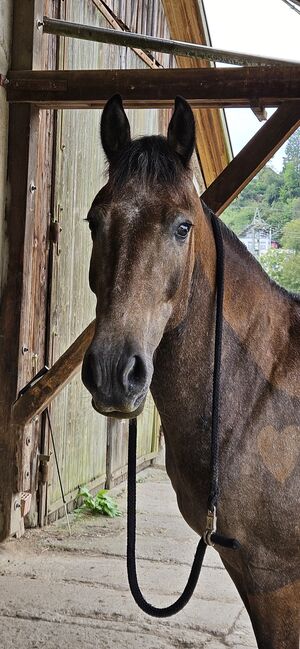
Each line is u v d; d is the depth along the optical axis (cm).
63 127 414
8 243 362
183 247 174
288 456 191
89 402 472
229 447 189
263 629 194
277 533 189
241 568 195
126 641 274
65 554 369
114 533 409
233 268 200
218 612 301
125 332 162
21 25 356
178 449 196
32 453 396
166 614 204
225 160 738
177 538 405
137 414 166
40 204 394
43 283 403
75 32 367
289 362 199
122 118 192
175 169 177
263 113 341
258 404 193
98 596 315
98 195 183
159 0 604
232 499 188
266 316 202
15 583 326
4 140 355
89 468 478
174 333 187
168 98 333
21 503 378
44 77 346
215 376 185
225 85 326
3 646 267
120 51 511
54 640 273
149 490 521
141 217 170
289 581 191
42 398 357
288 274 763
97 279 174
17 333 362
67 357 350
